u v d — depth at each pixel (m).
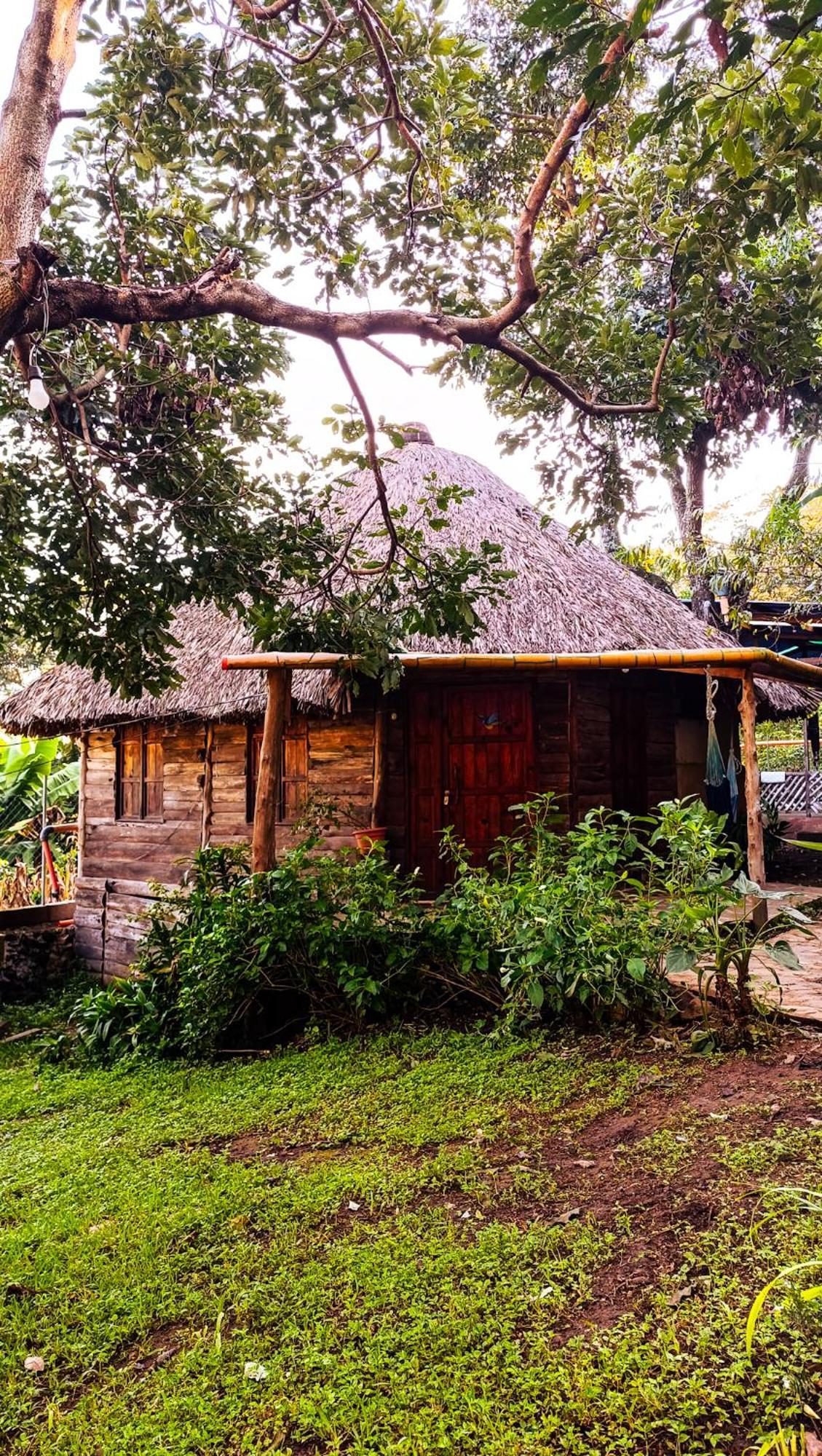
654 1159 3.45
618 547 11.74
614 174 3.94
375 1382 2.38
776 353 3.68
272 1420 2.28
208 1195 3.71
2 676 15.67
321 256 4.18
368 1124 4.38
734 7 1.99
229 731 10.02
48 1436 2.34
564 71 8.79
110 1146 4.58
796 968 4.38
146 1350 2.71
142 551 4.05
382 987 5.97
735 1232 2.84
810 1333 2.26
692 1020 4.97
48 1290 3.10
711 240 3.20
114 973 11.23
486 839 8.69
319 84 3.58
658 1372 2.26
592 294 4.04
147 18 3.46
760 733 21.30
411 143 3.43
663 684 10.01
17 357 3.43
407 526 8.92
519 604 8.51
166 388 4.07
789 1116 3.58
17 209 2.71
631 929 5.17
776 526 9.23
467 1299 2.69
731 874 4.69
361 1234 3.23
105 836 11.80
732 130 2.15
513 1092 4.47
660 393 3.76
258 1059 6.02
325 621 4.35
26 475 4.04
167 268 4.12
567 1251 2.95
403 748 8.73
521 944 5.21
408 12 3.36
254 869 6.95
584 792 8.86
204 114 3.66
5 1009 10.48
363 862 6.54
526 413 4.20
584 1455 2.02
